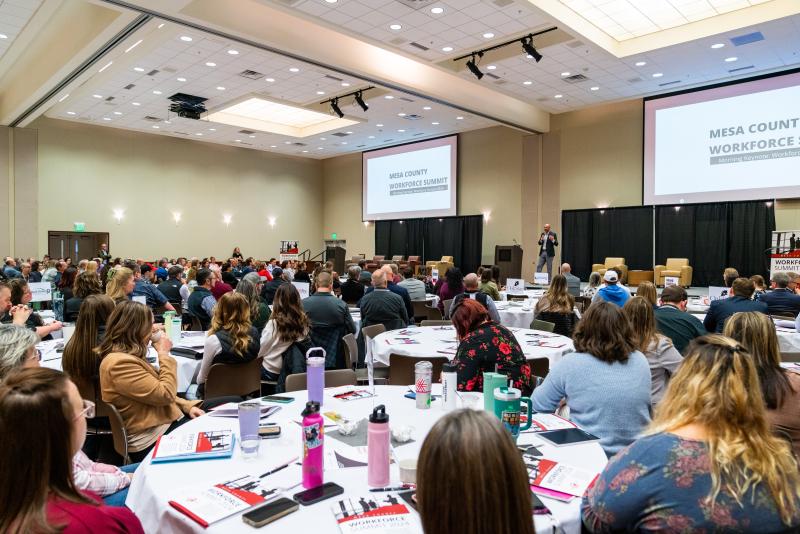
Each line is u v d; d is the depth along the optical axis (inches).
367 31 349.7
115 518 48.1
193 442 77.5
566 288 233.8
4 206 579.2
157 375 110.5
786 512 45.2
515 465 34.8
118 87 478.9
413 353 158.1
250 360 150.4
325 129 654.5
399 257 673.6
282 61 405.1
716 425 49.9
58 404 46.0
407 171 721.0
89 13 343.3
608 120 554.6
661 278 482.9
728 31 348.2
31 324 192.9
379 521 54.4
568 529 56.9
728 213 475.2
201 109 533.6
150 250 687.7
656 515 47.6
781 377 81.1
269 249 806.5
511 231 628.7
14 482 43.0
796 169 428.1
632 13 351.6
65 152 619.5
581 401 88.7
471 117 574.9
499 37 361.7
